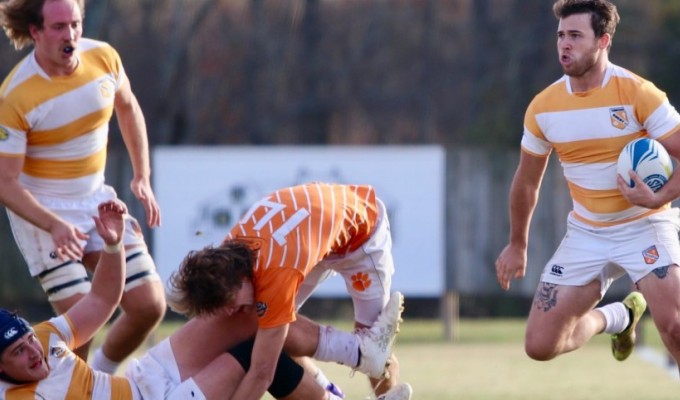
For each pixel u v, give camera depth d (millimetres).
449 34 95812
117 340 25109
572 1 23141
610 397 31125
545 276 24938
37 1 22812
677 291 23375
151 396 21344
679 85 89438
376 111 95562
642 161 22766
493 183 60219
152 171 57969
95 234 24797
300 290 23969
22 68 23625
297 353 22812
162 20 93938
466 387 34094
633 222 23859
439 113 94688
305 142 95500
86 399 20812
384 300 23766
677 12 89875
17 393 20312
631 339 26703
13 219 24844
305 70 96000
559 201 60125
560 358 44250
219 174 56500
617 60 89750
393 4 96562
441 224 56281
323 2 96625
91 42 24438
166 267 56531
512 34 94062
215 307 20531
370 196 23422
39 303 70438
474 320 78250
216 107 94938
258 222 21312
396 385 24109
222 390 21203
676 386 33812
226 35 95562
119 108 25594
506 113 92188
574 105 23688
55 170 24234
